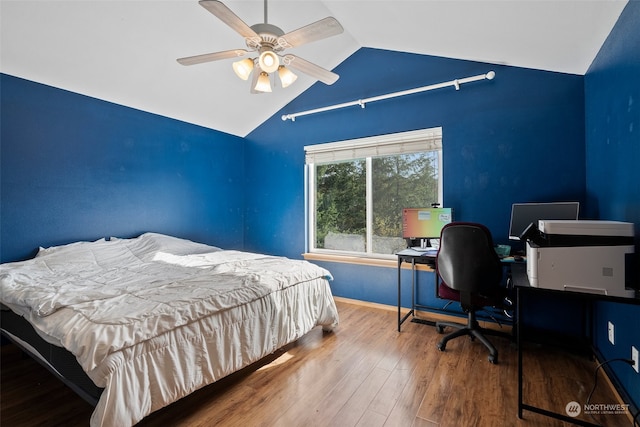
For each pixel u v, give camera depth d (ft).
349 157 11.48
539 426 4.94
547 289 4.91
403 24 8.29
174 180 11.76
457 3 6.52
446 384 6.14
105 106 9.82
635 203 4.97
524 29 6.66
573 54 7.07
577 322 7.83
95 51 8.17
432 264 8.52
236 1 7.86
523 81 8.51
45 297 5.25
